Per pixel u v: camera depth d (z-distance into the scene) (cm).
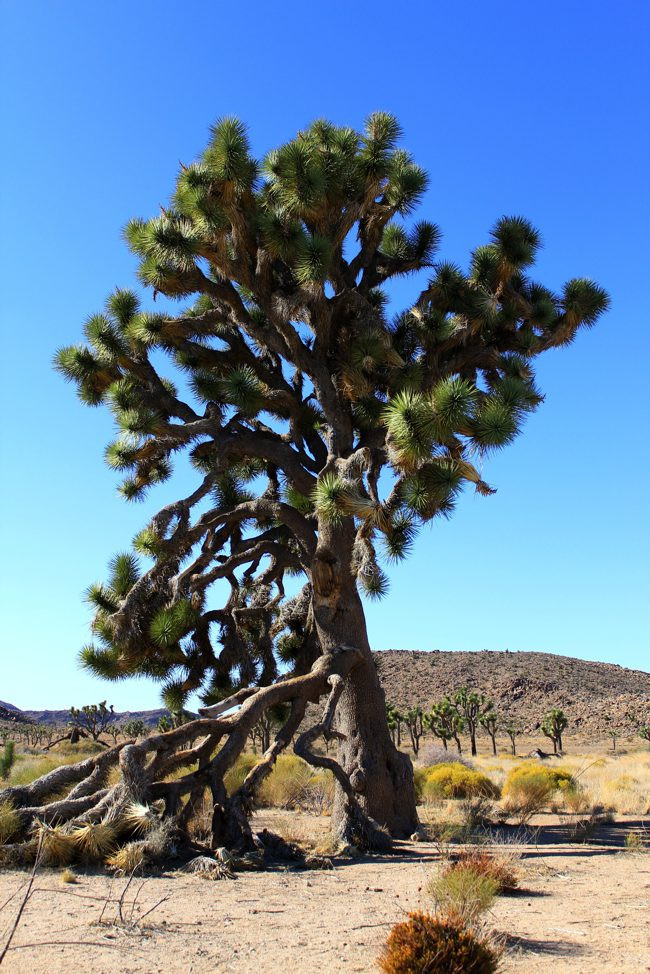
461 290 1380
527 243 1421
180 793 1032
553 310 1418
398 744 6756
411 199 1408
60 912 647
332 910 701
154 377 1402
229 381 1330
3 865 866
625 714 9138
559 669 11100
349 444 1339
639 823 1638
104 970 488
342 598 1317
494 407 1056
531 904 750
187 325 1380
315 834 1291
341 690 1227
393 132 1332
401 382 1288
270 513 1384
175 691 1391
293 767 1980
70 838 889
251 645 1493
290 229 1206
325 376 1351
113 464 1323
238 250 1266
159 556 1278
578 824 1363
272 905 719
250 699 1171
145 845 897
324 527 1322
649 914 705
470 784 2080
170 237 1191
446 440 1039
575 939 607
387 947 504
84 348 1376
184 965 511
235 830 1017
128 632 1245
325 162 1278
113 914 647
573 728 9081
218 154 1185
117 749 1075
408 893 787
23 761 2983
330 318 1348
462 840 1236
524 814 1725
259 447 1400
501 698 10306
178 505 1298
